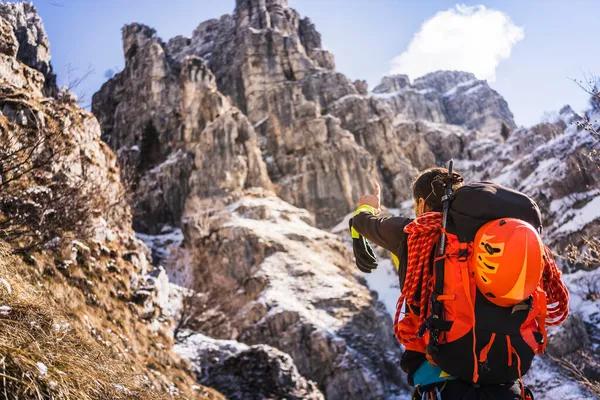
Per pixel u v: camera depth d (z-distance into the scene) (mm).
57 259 9883
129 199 15891
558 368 35344
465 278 1701
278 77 101000
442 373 1836
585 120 6156
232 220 61719
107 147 16172
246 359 20062
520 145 94875
